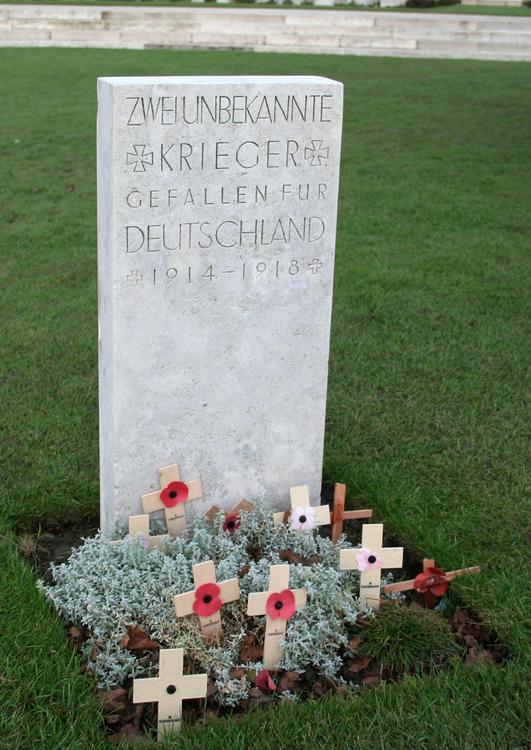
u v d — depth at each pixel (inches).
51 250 156.4
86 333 124.6
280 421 86.9
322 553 83.9
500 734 70.1
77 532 90.9
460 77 325.7
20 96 282.0
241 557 82.2
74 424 103.9
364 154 220.5
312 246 83.1
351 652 77.4
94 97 280.5
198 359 82.6
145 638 76.7
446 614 81.7
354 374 114.9
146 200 77.3
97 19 417.7
